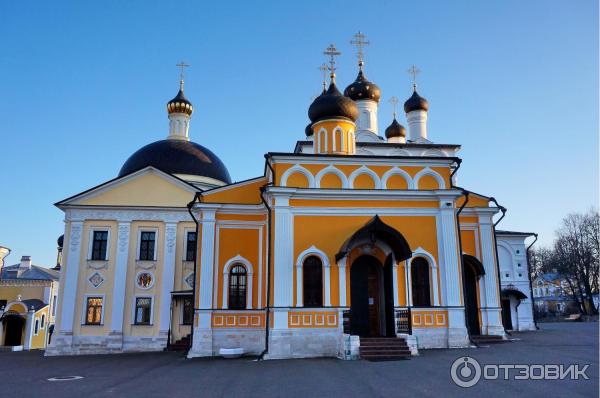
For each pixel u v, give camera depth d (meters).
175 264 30.88
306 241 20.86
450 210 21.89
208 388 13.01
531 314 35.66
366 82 34.88
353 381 13.27
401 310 20.55
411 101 37.16
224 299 22.28
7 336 39.78
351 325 21.12
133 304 30.20
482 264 24.42
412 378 13.38
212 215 22.95
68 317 29.44
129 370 18.25
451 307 20.94
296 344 19.77
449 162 22.73
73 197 31.09
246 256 22.89
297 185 21.84
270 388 12.66
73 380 15.77
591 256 57.94
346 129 24.81
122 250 30.67
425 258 21.53
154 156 36.47
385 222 21.53
